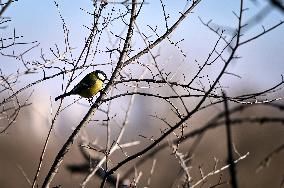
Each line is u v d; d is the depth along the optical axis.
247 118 5.87
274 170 22.64
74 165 11.53
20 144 34.53
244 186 21.05
